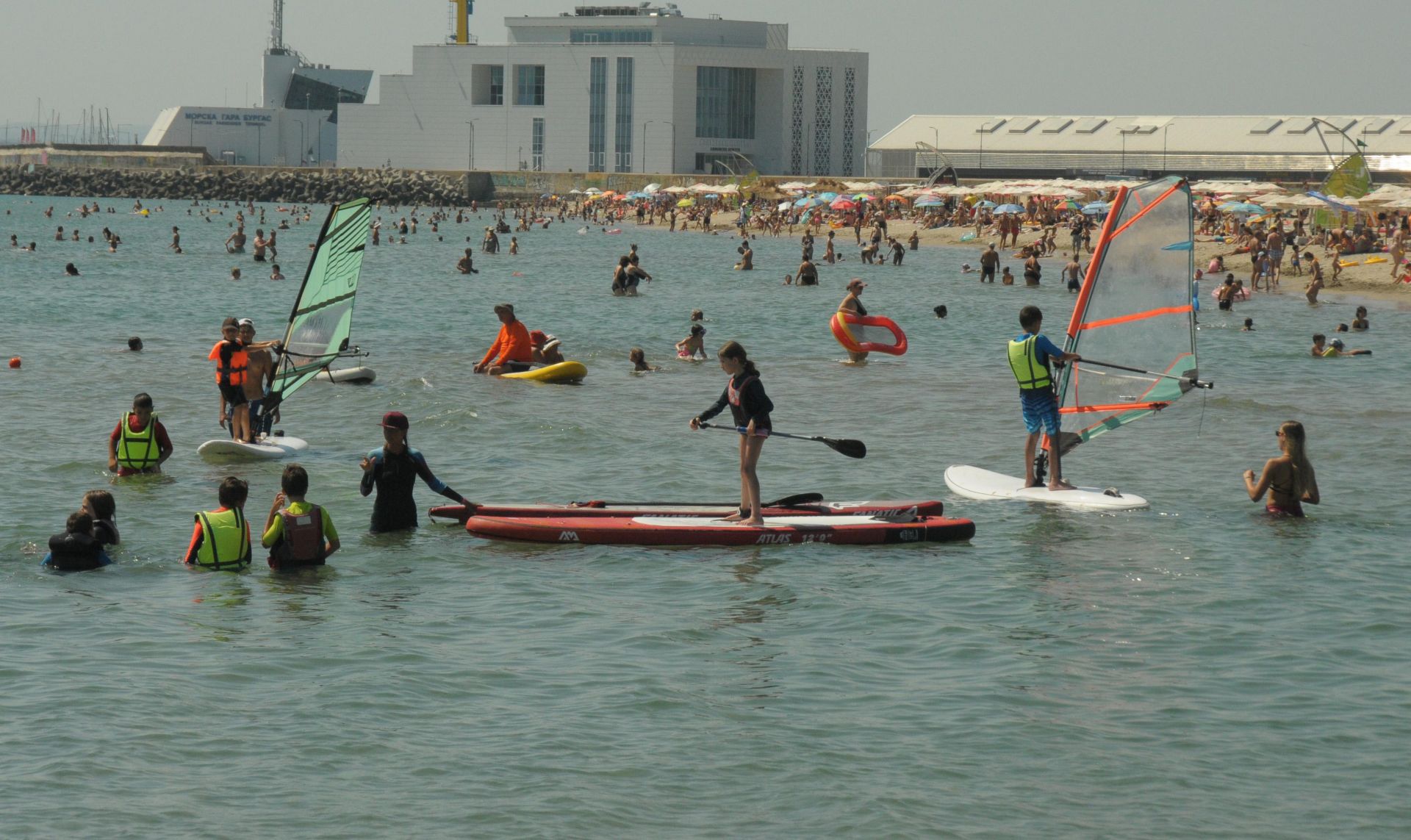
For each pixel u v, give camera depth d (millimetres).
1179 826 17734
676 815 17859
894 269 147125
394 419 31828
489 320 86375
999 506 35688
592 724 20797
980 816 17938
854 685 22641
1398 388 59844
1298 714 21500
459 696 21875
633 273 107438
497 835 17234
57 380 55938
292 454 41562
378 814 17750
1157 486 38875
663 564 30000
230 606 26391
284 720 20688
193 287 109125
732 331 82938
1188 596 27750
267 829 17266
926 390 58656
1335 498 37250
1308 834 17547
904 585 28547
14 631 24453
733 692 22234
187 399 51938
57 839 16844
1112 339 37031
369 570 29219
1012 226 184750
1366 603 27344
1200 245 158500
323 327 44656
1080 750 20047
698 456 42500
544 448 43594
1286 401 55625
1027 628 25641
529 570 29422
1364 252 140625
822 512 33250
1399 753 20031
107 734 19969
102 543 29750
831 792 18547
